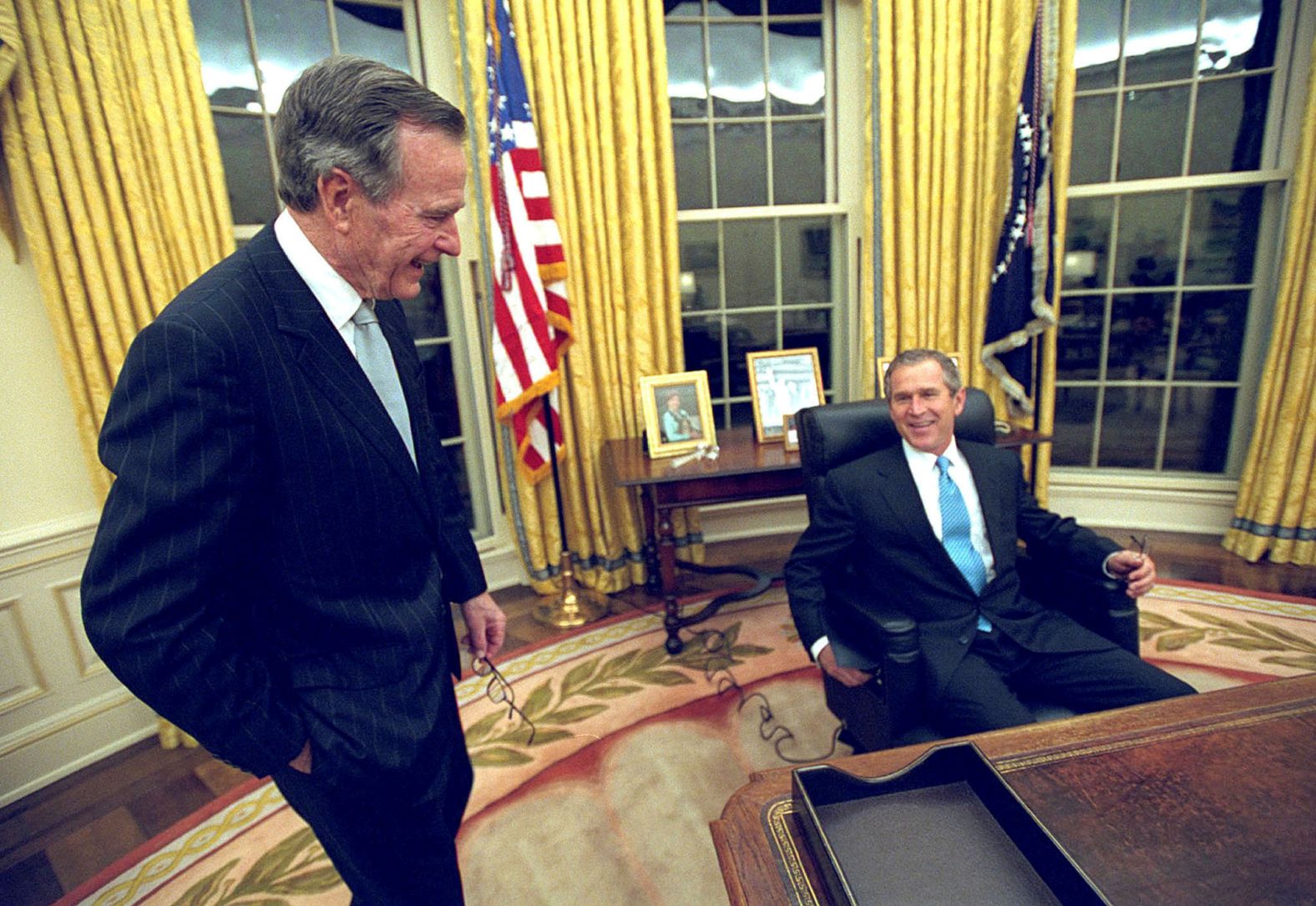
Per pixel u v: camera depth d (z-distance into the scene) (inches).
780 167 138.6
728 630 113.8
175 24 85.1
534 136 109.5
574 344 120.6
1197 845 33.5
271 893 67.3
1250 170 124.2
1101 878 31.9
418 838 43.4
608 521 129.9
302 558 38.6
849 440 75.2
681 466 105.1
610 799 76.7
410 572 43.9
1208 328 132.6
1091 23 128.4
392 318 48.6
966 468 72.1
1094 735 42.4
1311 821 34.7
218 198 90.5
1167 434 139.5
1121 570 64.5
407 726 41.5
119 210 82.8
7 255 81.0
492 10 106.4
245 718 35.2
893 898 30.8
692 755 83.4
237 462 34.4
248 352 35.1
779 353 121.0
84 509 89.0
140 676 32.4
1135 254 134.8
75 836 77.0
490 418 131.5
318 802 40.6
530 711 94.2
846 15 131.3
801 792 34.8
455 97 120.3
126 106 82.5
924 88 121.3
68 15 77.4
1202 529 137.4
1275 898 30.4
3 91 74.7
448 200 37.5
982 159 125.2
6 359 81.9
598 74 115.4
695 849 69.1
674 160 131.1
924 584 68.2
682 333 140.5
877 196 126.7
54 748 86.4
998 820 34.8
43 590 85.5
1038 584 74.1
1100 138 132.6
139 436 32.3
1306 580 117.2
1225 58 122.2
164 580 32.5
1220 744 40.9
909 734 59.4
